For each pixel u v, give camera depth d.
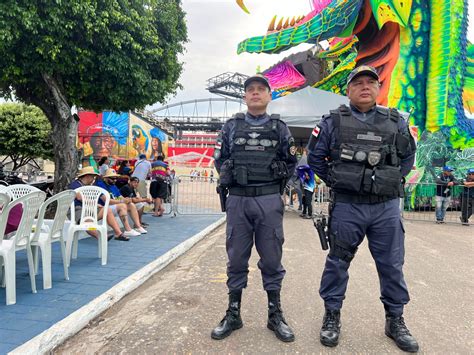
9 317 3.02
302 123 9.67
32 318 3.01
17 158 23.08
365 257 5.44
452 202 11.82
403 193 2.78
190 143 73.81
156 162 9.79
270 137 2.84
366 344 2.72
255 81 2.88
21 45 6.25
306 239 6.76
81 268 4.56
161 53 8.01
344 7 12.30
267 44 14.40
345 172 2.66
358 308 3.41
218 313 3.28
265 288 2.93
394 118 2.77
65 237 5.70
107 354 2.58
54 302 3.38
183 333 2.88
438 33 12.56
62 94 7.83
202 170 41.56
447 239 7.27
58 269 4.50
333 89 17.59
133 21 7.13
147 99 8.22
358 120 2.76
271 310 2.89
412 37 12.93
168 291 3.89
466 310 3.42
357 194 2.70
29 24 5.71
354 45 16.72
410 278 4.42
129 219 7.57
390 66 13.33
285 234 7.23
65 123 7.89
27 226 3.46
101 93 7.74
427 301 3.64
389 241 2.72
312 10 14.37
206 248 6.12
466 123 12.93
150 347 2.67
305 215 9.51
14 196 4.75
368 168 2.65
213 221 8.84
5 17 5.67
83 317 3.06
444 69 12.38
